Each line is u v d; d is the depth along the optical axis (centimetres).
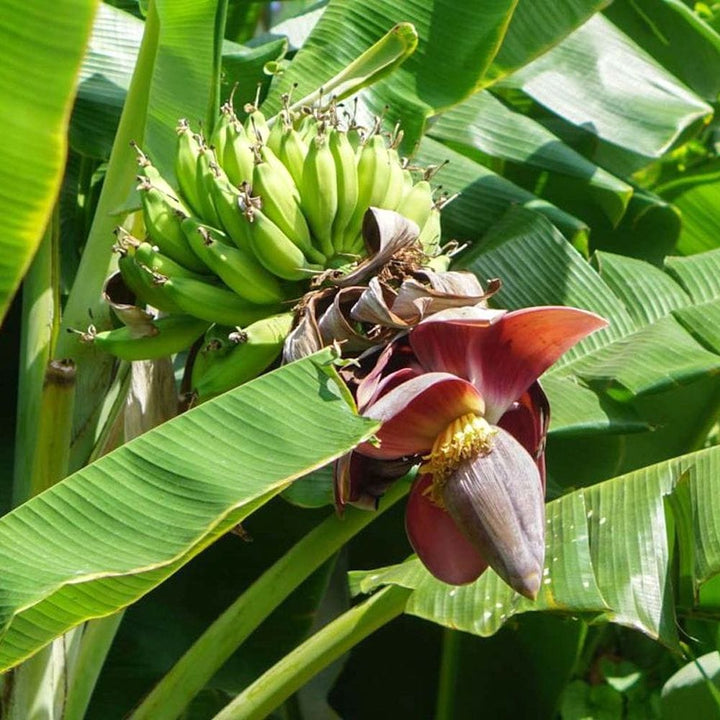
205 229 236
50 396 245
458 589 246
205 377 238
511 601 240
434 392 222
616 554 247
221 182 238
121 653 291
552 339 226
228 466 213
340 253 244
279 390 215
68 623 215
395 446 226
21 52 203
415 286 225
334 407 213
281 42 281
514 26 283
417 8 271
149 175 244
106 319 254
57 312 257
